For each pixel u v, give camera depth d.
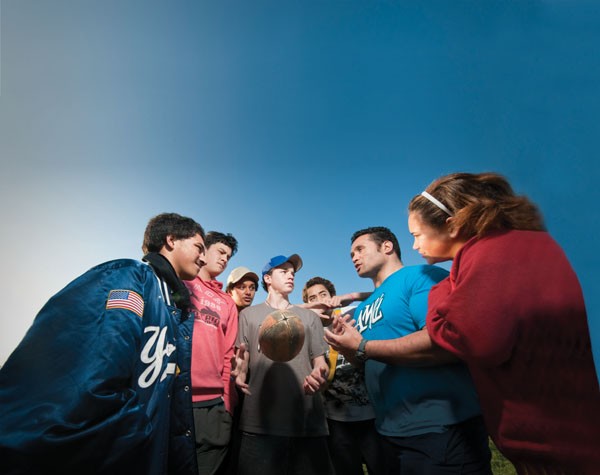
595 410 0.95
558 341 1.00
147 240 1.75
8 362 1.10
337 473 2.51
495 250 1.11
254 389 2.52
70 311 1.18
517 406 1.03
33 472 1.00
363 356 1.59
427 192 1.41
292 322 2.18
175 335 1.49
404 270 1.86
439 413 1.46
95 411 1.06
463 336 1.08
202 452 2.30
